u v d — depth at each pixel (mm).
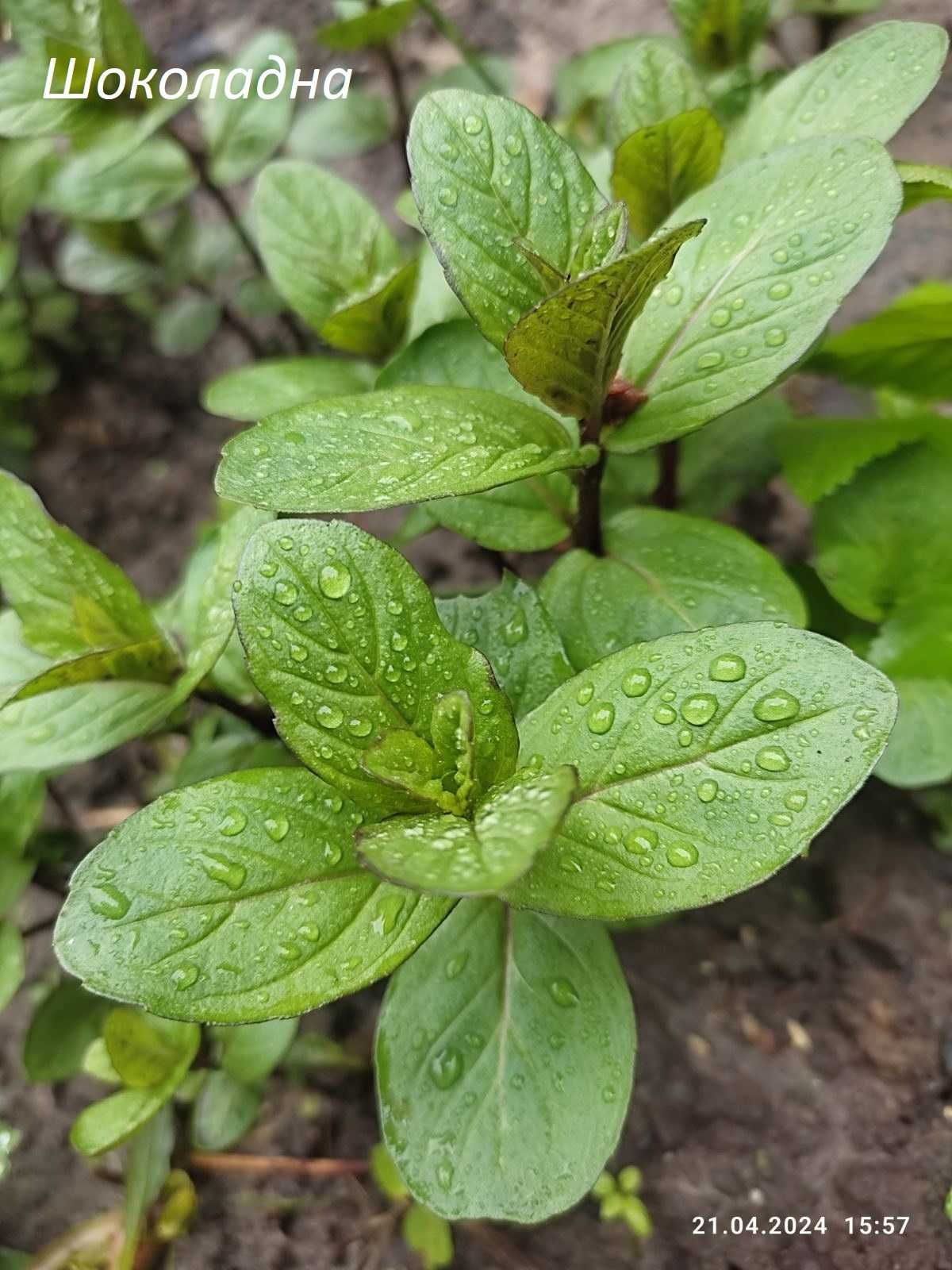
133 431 262
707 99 148
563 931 118
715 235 116
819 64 139
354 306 144
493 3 297
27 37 169
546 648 118
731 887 88
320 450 102
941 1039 165
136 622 129
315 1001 92
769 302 110
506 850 75
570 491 139
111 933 91
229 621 117
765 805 89
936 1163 156
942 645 151
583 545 134
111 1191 172
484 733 96
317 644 94
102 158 175
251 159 203
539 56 286
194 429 262
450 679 96
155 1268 154
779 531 212
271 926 94
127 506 253
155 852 95
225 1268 161
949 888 176
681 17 171
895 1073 163
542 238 110
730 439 170
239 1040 145
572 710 100
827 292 107
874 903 176
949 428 159
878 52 135
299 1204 165
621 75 149
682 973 174
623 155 137
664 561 129
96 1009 163
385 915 97
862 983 170
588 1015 113
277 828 98
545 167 111
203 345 268
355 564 94
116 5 170
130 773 215
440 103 110
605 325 100
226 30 298
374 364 165
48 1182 174
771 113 142
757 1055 167
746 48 172
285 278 157
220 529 136
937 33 133
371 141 231
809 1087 163
